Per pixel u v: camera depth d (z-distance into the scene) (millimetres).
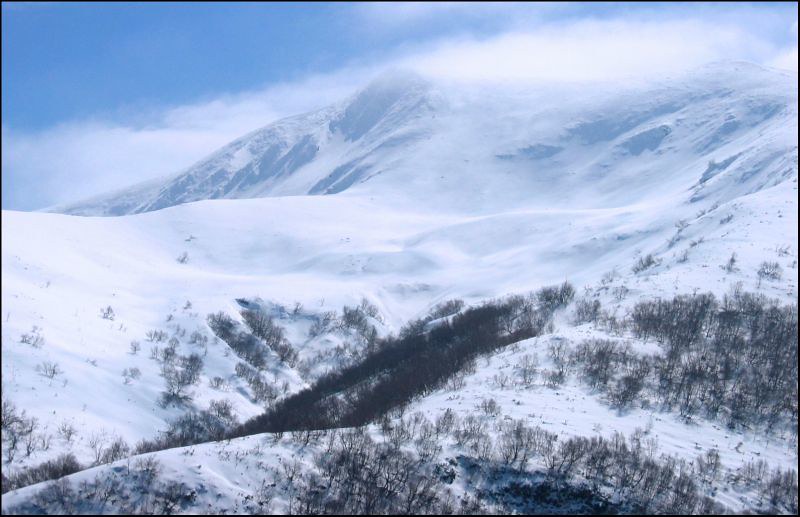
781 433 71938
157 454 59531
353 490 58500
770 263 107875
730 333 88500
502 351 93688
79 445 96375
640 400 75500
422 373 97438
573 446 62781
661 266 122500
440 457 62125
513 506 58781
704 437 69562
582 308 108312
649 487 59750
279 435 64812
